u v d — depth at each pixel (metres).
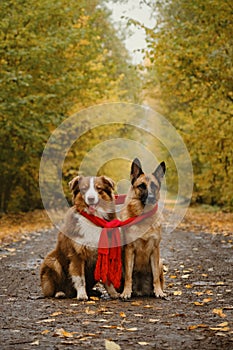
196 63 19.08
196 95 20.86
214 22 18.98
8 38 21.44
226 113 21.78
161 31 19.55
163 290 8.56
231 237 17.38
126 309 7.18
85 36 24.91
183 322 6.40
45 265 8.14
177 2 21.45
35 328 6.11
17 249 14.70
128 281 7.86
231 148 22.42
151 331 5.93
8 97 20.67
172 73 19.77
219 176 26.73
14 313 6.95
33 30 23.14
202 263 11.83
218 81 19.28
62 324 6.31
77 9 26.06
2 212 27.97
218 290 8.72
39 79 23.28
